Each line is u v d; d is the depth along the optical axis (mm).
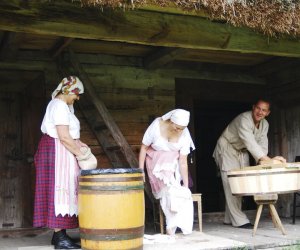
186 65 6895
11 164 6492
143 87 6594
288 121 7500
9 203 6438
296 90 6973
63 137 4133
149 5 3713
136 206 3826
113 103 6391
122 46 6004
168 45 4570
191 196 4746
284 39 5137
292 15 4168
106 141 6184
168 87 6746
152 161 4859
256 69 7211
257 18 4059
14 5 3850
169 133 4836
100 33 4191
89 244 3797
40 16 3947
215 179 10086
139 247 3857
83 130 6184
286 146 7527
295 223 6309
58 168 4133
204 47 4707
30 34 5191
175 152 4883
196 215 6691
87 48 6074
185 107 6867
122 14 4277
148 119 6574
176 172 4867
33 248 4285
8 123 6500
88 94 5770
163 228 4996
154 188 4828
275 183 4539
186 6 3787
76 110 6168
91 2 3521
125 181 3775
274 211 5008
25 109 6441
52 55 5961
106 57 6422
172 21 4520
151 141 4887
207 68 7039
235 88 7266
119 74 6473
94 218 3754
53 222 4078
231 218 5844
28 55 5914
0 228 6254
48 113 4258
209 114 9492
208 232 5324
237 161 5922
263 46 5027
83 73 5789
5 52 5500
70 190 4152
